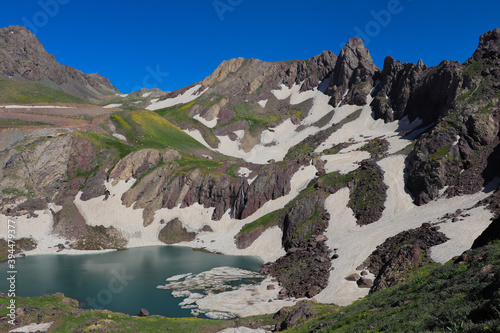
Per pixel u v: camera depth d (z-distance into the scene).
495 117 93.56
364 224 92.44
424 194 90.81
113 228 125.12
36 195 125.19
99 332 43.28
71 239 115.88
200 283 76.25
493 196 72.62
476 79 119.12
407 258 60.06
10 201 118.12
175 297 67.31
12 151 127.81
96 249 112.44
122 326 46.91
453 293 20.86
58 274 83.12
